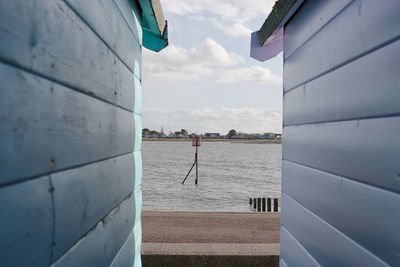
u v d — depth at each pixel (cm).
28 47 75
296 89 224
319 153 178
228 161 6881
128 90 193
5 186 66
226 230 609
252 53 307
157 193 2417
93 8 123
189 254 379
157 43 306
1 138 64
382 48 117
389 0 113
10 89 67
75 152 105
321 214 174
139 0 212
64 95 96
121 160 176
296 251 217
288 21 244
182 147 16888
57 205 91
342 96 150
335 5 159
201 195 2372
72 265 103
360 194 133
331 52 163
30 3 76
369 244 126
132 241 212
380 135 119
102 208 138
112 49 153
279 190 2747
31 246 76
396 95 109
